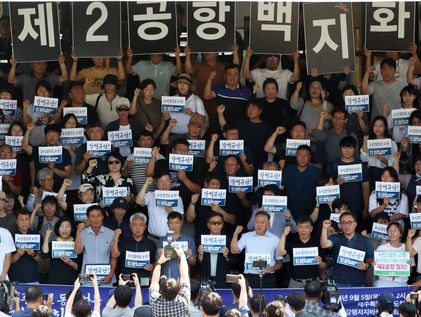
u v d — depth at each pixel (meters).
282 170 25.72
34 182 26.44
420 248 23.92
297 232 24.72
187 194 25.52
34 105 26.59
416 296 20.31
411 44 26.47
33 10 26.31
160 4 26.52
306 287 18.95
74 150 26.52
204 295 17.70
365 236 23.91
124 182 25.48
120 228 24.31
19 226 24.22
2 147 25.89
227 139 25.89
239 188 25.00
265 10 26.52
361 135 26.53
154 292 17.69
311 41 26.23
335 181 25.48
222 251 23.78
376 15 26.41
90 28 26.28
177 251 18.09
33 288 19.22
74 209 24.61
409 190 25.45
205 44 26.41
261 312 18.77
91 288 22.89
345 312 20.59
